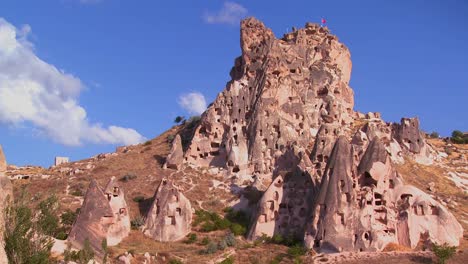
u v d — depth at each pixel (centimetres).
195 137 10981
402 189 8144
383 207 7919
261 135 10606
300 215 8212
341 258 7275
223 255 7500
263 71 11625
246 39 12675
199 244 8150
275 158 10294
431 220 7900
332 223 7700
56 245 6862
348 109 12850
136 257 7231
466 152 13025
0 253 4900
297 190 8400
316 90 12162
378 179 8138
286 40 13500
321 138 9869
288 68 12056
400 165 10831
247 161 10375
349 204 7819
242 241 8150
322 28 13875
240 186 9838
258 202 8475
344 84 12988
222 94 11312
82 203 8569
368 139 10944
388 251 7450
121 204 8362
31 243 5328
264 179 10012
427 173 10831
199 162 10788
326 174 8038
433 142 14025
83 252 6084
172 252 7588
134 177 10281
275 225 8225
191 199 9475
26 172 11469
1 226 5028
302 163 8712
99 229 7750
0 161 5144
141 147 12431
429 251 7419
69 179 10438
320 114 11738
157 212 8612
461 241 7912
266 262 7294
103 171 10762
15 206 5297
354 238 7600
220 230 8544
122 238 8169
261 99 11006
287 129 10769
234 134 10712
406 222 7781
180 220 8488
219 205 9331
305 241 7719
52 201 5900
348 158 8094
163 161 10925
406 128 11631
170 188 8706
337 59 13375
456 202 9750
